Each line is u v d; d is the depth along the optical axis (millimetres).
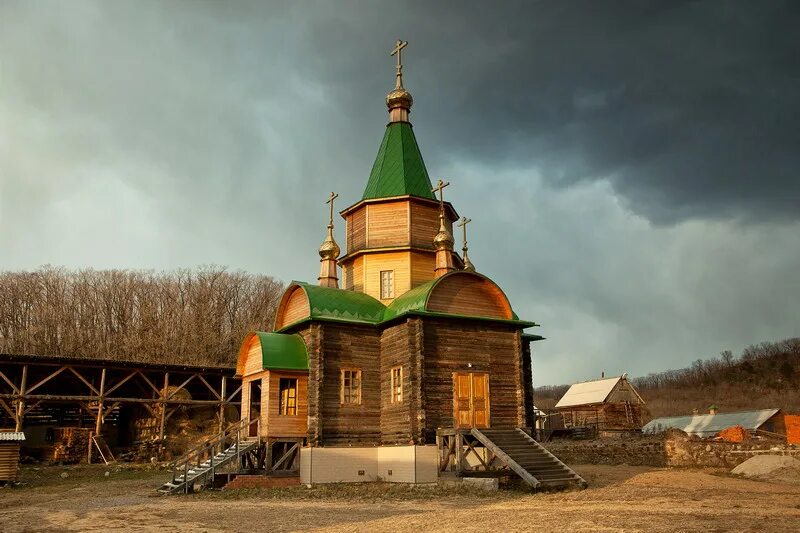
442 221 34094
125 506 23547
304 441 29609
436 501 23391
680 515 17906
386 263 34219
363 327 31312
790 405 100062
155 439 44812
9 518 21047
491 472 27172
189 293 81625
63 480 34656
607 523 16703
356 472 29203
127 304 79625
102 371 45219
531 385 34562
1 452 31922
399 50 39219
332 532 16891
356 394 30516
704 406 107188
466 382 30047
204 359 75500
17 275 76938
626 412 68938
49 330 74500
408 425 28656
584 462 40594
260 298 86312
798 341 133125
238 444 29375
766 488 25062
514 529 16281
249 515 20609
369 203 35188
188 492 27203
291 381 30594
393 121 38062
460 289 30891
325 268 35906
